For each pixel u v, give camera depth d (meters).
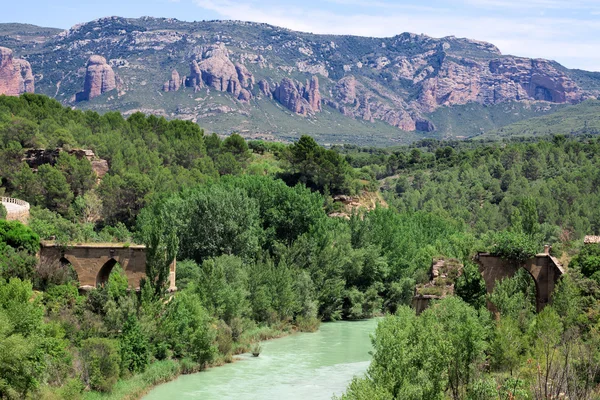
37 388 56.34
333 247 120.56
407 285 120.31
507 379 50.16
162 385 71.81
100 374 65.50
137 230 119.50
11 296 61.75
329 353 88.00
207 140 185.50
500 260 79.06
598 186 180.25
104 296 77.06
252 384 72.56
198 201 111.06
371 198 165.50
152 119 185.00
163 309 78.88
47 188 124.44
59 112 168.88
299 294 108.38
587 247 78.69
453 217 179.38
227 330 87.50
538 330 61.84
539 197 172.25
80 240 94.88
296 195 125.69
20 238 80.25
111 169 140.38
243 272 101.50
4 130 139.00
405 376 49.72
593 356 52.44
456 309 62.94
